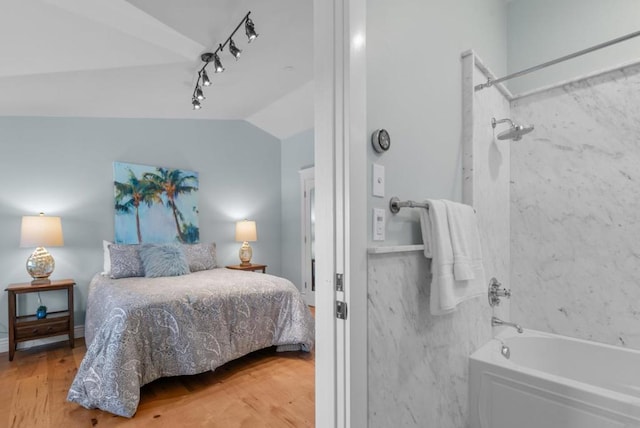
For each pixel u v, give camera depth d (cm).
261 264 520
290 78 340
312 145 495
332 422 108
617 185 206
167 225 421
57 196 348
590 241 215
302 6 215
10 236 322
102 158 377
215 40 248
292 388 238
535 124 236
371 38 121
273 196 539
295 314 300
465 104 182
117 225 381
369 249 112
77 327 352
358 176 108
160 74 284
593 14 219
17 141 329
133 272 336
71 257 353
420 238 144
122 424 193
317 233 113
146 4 201
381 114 125
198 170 458
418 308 139
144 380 217
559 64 231
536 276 235
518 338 216
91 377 205
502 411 165
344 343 106
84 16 193
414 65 144
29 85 264
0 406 212
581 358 207
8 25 189
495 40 232
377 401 117
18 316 317
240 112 455
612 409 134
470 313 181
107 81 281
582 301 218
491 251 213
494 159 218
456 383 165
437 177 158
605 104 211
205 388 237
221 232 479
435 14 162
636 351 192
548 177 231
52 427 189
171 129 434
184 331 236
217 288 270
